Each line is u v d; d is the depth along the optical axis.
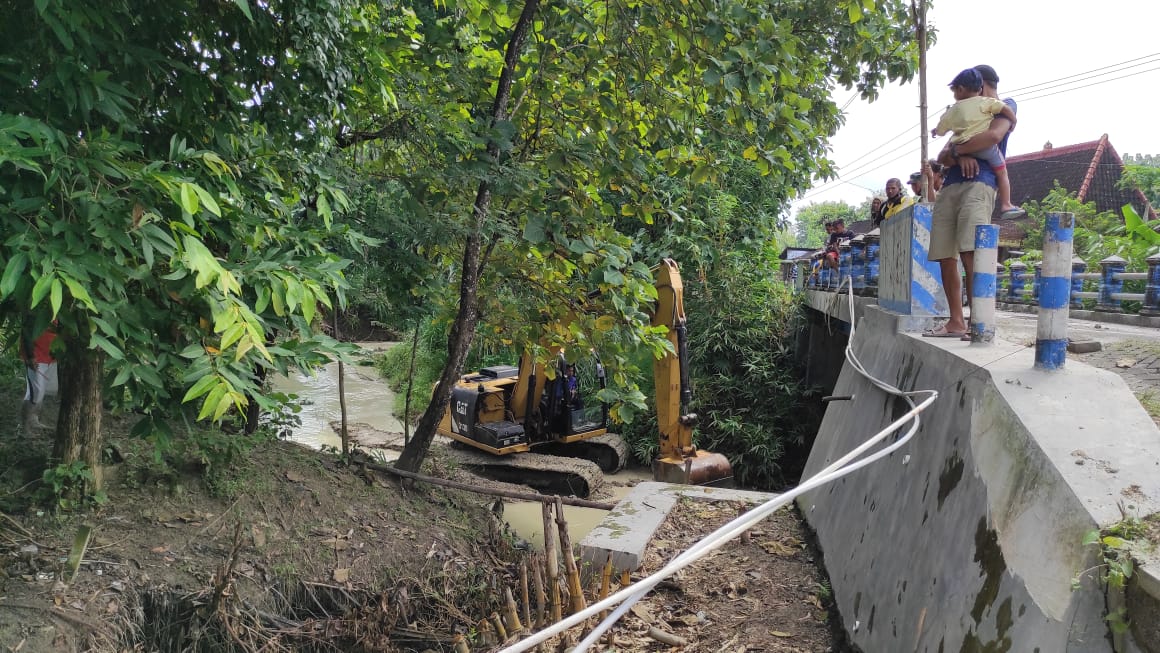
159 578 4.50
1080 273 8.48
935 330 5.19
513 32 6.01
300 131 4.57
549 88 5.96
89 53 3.11
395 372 19.75
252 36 4.11
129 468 5.35
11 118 2.52
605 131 5.68
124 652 4.02
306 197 5.11
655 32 5.23
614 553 5.38
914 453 4.14
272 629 4.62
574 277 7.10
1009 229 17.80
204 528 5.09
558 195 5.94
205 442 5.55
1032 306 8.65
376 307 6.68
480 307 6.77
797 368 13.80
